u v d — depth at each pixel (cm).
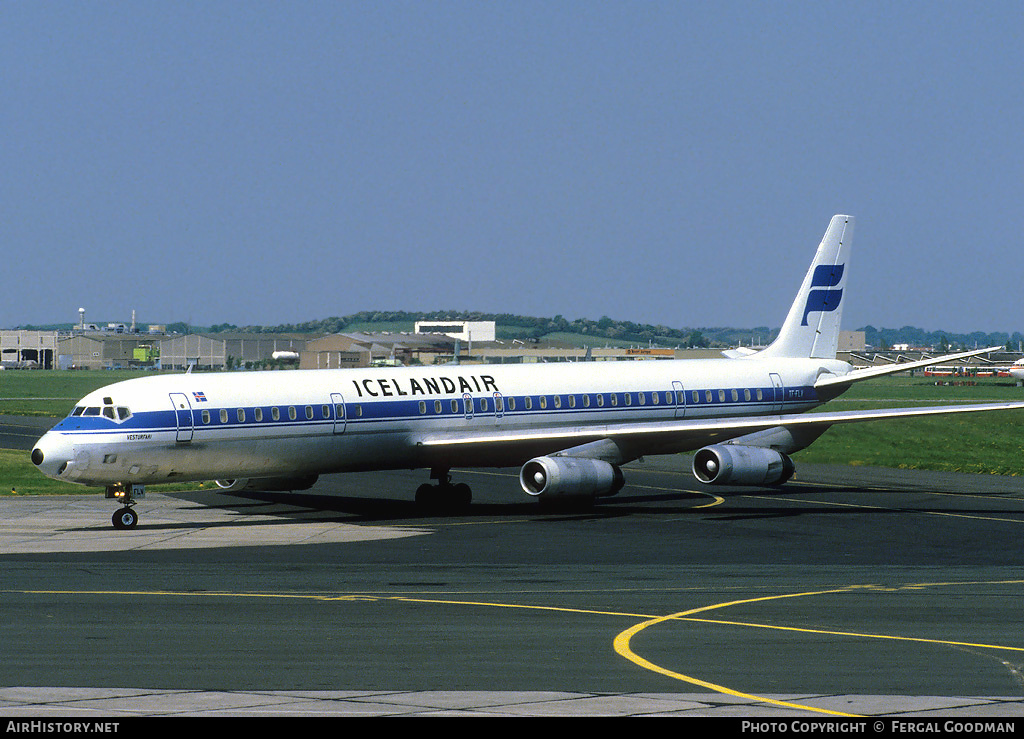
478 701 6475
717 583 11125
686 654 7750
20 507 18200
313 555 13188
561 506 18662
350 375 17862
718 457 18338
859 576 11681
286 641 8150
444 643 8094
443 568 12156
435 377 18575
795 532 15475
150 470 15838
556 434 18212
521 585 10931
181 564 12381
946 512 17725
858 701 6500
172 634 8400
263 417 16662
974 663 7481
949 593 10494
